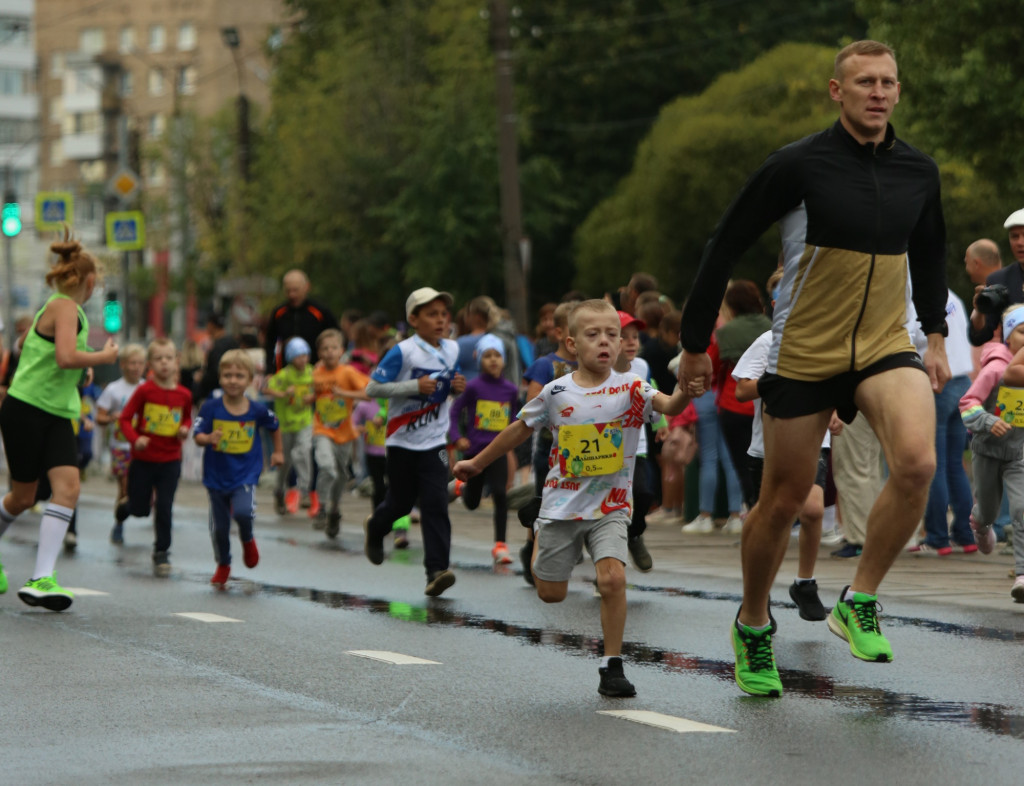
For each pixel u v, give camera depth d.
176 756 8.97
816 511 13.68
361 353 26.50
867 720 9.77
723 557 19.80
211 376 33.47
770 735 9.35
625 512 10.91
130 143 100.69
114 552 21.30
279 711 10.24
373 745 9.21
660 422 15.70
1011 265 18.33
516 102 76.31
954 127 40.50
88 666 12.01
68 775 8.54
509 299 44.25
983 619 14.12
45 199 44.81
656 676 11.42
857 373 9.93
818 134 9.91
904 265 9.93
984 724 9.62
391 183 69.56
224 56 139.50
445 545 16.44
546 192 70.38
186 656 12.48
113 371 33.56
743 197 9.98
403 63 70.88
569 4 79.00
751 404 20.80
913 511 9.91
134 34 146.00
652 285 23.17
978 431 15.77
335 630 13.89
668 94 79.12
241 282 52.94
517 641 13.19
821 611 13.83
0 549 21.86
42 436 15.36
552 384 11.01
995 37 39.47
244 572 18.83
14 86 149.88
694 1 78.44
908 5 41.09
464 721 9.88
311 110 71.19
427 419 16.56
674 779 8.30
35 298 138.00
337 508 23.30
